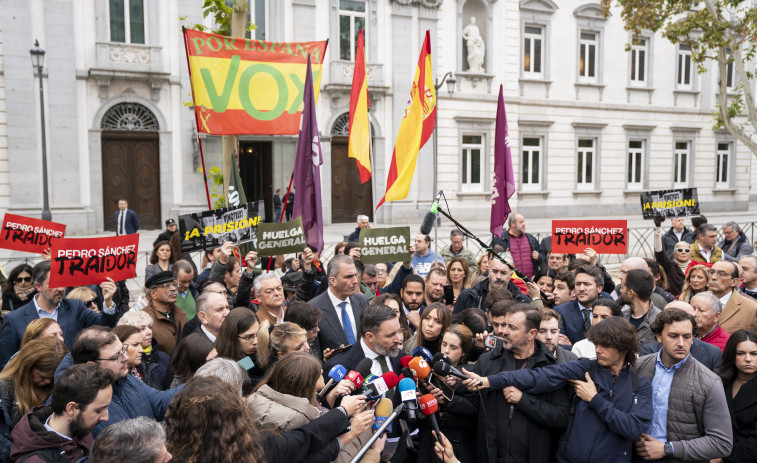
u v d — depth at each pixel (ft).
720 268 18.15
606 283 23.24
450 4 75.97
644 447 11.76
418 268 27.17
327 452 9.63
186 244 20.59
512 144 81.30
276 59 23.68
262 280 17.20
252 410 9.57
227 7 24.38
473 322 14.96
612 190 89.45
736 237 33.60
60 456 9.22
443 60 76.13
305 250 19.84
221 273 20.88
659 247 25.59
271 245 20.89
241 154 75.15
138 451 7.43
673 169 93.91
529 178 84.12
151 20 63.05
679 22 56.34
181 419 7.77
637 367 12.92
